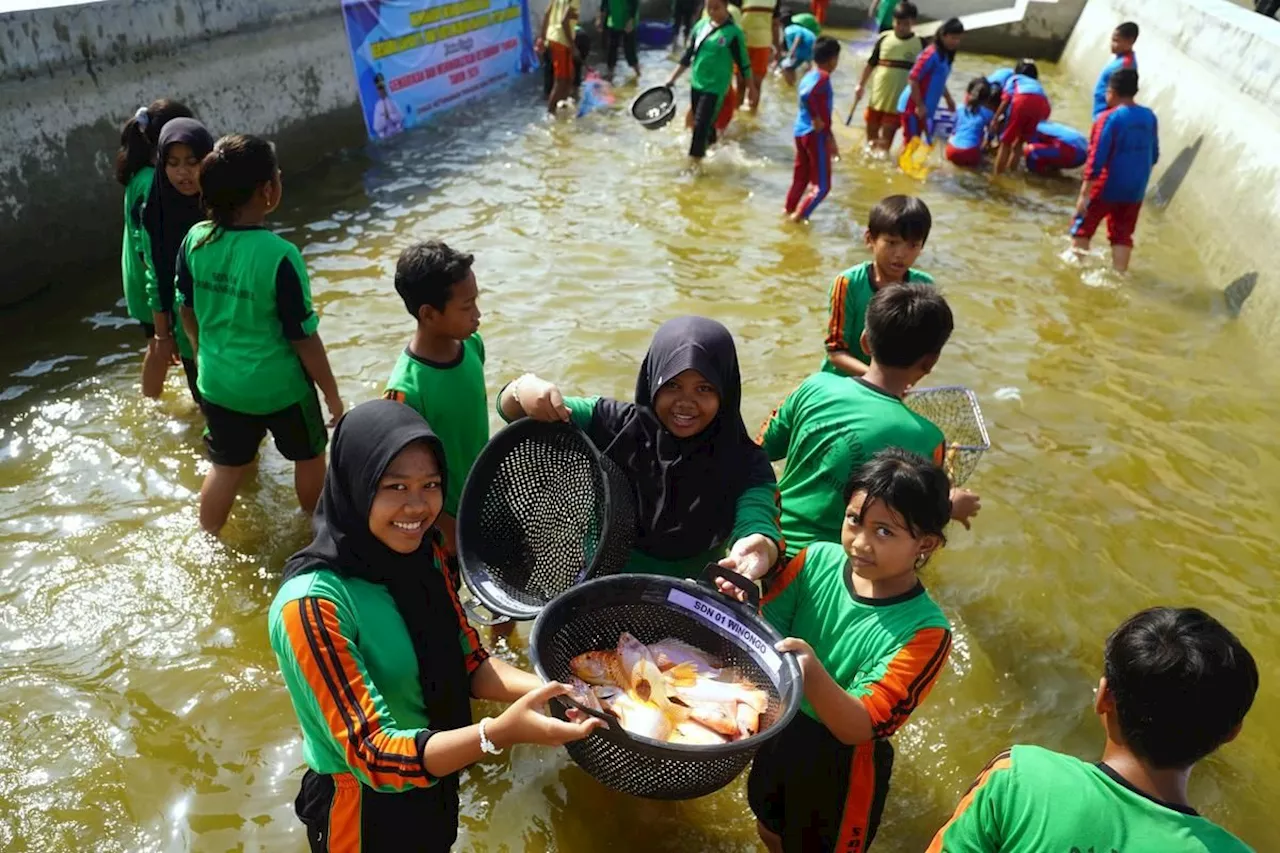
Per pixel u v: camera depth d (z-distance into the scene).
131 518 4.27
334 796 2.31
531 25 12.30
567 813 3.12
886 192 9.13
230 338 3.88
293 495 4.54
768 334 6.20
